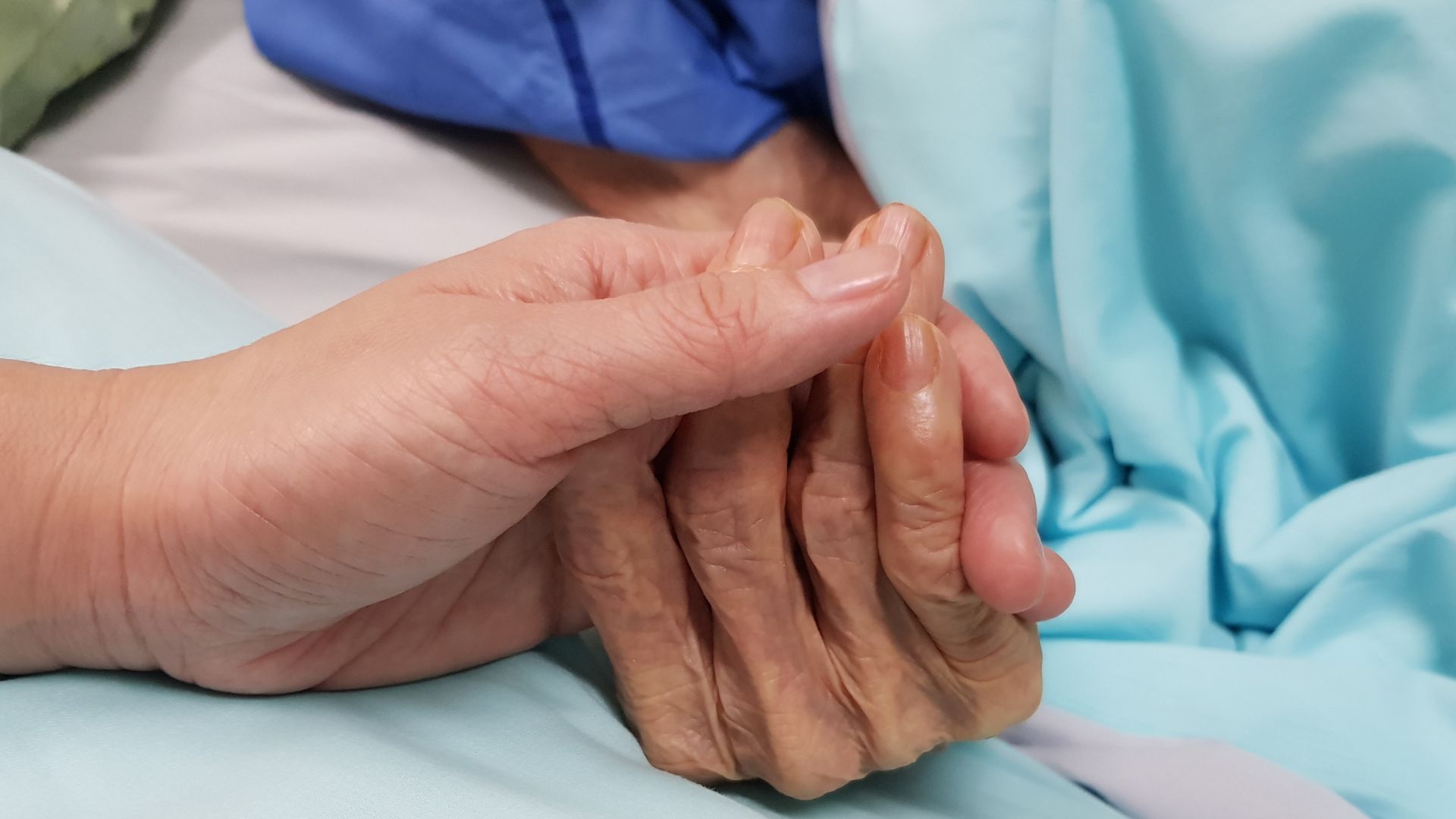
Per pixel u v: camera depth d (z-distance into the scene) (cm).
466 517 42
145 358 48
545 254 45
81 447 42
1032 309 55
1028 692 45
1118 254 54
